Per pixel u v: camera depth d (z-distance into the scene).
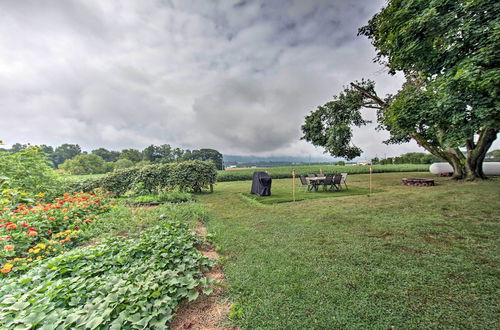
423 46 4.93
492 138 9.23
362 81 11.56
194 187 10.10
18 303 1.49
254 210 5.86
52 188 5.85
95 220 4.30
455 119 4.79
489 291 1.85
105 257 2.51
